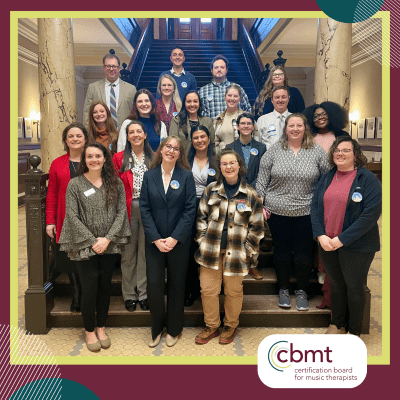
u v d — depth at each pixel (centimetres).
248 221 322
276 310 354
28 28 977
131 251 352
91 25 1035
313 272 407
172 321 324
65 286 388
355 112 1136
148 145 359
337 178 315
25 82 1045
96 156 299
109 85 508
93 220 305
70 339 335
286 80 470
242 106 493
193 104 387
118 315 358
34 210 343
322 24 477
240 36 1287
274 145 354
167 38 1505
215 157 331
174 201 313
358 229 296
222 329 358
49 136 493
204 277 325
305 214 345
